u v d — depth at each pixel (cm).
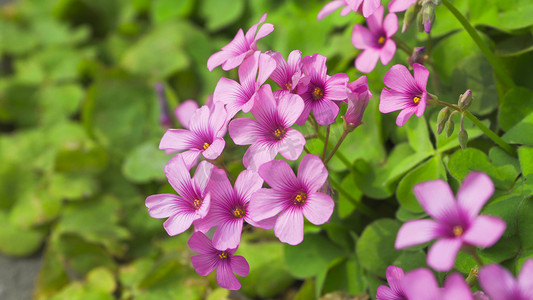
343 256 28
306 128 25
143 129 35
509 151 25
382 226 26
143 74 36
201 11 39
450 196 20
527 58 27
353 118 23
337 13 32
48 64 41
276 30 33
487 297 21
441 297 20
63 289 32
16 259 34
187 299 29
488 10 27
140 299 29
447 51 27
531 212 24
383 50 25
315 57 23
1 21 44
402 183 26
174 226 22
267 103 22
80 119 40
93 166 35
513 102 26
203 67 36
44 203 34
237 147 29
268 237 30
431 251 20
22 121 40
